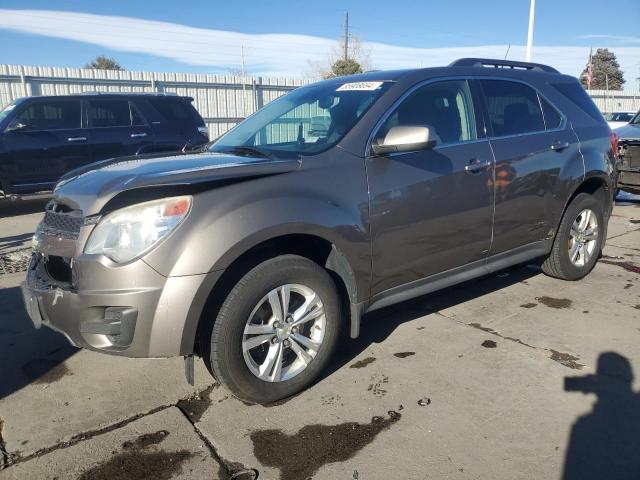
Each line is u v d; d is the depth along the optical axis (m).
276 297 2.83
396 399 2.97
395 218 3.23
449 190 3.50
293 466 2.45
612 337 3.71
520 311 4.21
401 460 2.47
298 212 2.80
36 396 3.07
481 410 2.85
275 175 2.86
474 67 4.02
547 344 3.62
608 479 2.32
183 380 3.24
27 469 2.45
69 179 3.12
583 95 4.87
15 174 8.74
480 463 2.44
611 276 5.07
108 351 2.58
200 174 2.66
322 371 3.13
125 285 2.49
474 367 3.31
